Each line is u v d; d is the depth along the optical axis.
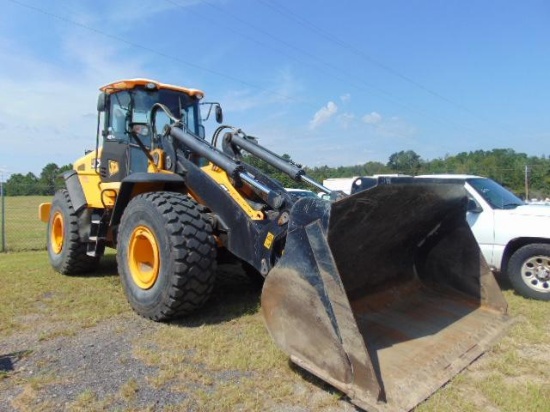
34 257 8.45
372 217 3.29
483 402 2.79
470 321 3.82
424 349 3.27
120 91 5.55
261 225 3.91
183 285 3.91
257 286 5.45
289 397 2.79
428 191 3.42
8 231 13.95
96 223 5.69
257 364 3.20
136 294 4.28
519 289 5.38
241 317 4.24
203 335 3.74
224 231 4.25
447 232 4.22
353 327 2.63
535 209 5.55
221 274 6.16
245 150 4.75
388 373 2.85
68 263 6.02
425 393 2.76
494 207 5.73
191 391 2.85
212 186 4.29
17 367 3.19
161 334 3.77
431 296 4.22
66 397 2.78
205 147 4.36
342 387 2.68
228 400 2.74
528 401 2.78
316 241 2.86
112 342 3.63
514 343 3.67
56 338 3.74
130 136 5.32
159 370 3.12
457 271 4.21
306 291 2.90
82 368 3.17
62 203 6.28
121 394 2.80
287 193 4.07
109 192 5.46
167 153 4.76
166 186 4.84
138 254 4.39
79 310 4.47
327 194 4.05
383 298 3.96
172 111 5.51
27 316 4.32
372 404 2.53
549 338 3.84
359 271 3.80
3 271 6.54
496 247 5.61
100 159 5.85
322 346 2.81
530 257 5.32
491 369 3.23
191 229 3.95
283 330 3.07
